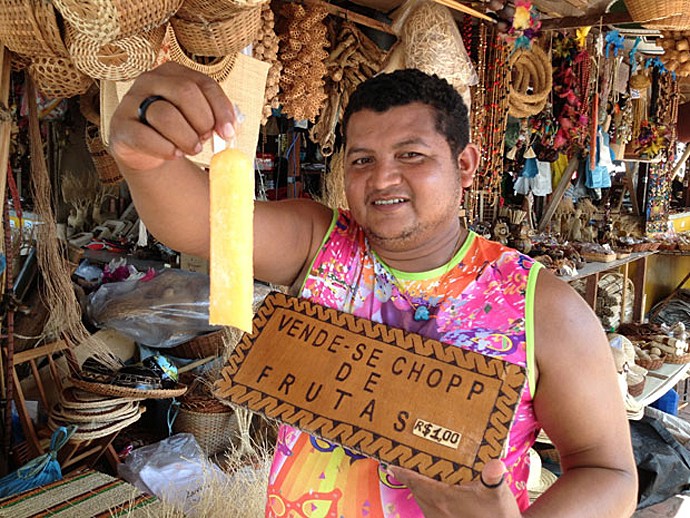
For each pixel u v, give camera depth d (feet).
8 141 6.31
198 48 5.70
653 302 24.18
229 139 2.32
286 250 3.53
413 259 3.30
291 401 3.00
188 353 10.09
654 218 21.81
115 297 9.90
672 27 10.26
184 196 2.83
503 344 3.10
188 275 10.50
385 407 2.87
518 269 3.22
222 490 7.01
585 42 13.34
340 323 3.18
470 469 2.65
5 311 7.14
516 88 12.42
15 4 4.77
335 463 3.21
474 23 11.29
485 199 16.33
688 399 17.57
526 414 3.17
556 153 14.71
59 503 6.11
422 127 3.10
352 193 3.23
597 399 3.10
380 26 9.73
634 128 17.53
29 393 8.94
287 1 8.78
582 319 3.14
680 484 11.02
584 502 2.96
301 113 8.94
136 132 2.27
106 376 7.91
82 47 4.63
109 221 15.14
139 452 8.39
